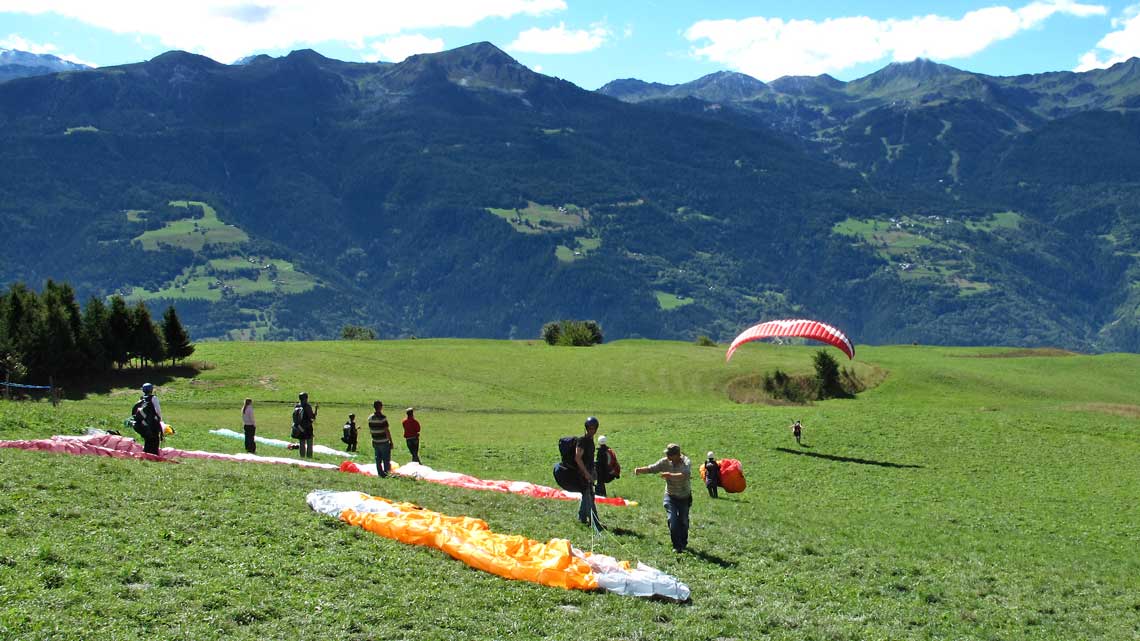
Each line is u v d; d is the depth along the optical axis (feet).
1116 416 236.02
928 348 484.74
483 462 160.35
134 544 56.90
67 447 89.04
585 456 79.00
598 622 54.08
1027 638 63.10
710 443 190.70
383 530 67.41
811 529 105.19
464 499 86.48
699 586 64.80
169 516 64.13
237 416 214.90
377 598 53.57
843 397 329.72
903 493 149.07
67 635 42.42
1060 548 110.73
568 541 65.92
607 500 104.32
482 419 237.86
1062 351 466.29
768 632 56.24
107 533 58.29
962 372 363.97
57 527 58.13
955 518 129.70
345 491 78.89
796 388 329.93
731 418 220.43
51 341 256.73
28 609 44.39
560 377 334.24
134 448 98.17
